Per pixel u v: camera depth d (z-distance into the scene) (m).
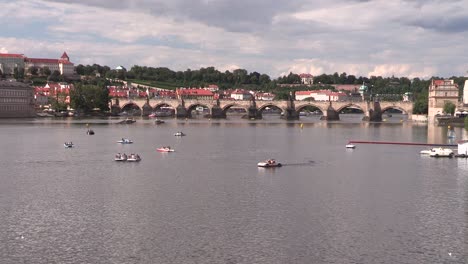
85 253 89.38
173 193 130.88
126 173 161.12
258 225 103.62
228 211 113.31
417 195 130.00
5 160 189.00
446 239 96.25
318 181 148.62
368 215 110.94
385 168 173.88
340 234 98.75
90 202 121.00
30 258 87.38
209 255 88.69
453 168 173.62
